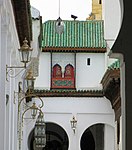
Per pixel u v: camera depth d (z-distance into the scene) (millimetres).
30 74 19938
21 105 21500
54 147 34125
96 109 28438
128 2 5410
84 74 30000
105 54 30125
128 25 5426
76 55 30078
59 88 29469
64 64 29938
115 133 27469
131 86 5340
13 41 16078
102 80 27000
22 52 14039
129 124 5270
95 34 31016
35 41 23203
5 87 12531
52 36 30406
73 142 28297
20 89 19984
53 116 28469
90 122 28453
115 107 26891
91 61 30141
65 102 28516
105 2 24344
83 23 32125
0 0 11172
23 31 17766
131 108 5293
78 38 30516
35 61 23828
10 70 14562
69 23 32062
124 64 5402
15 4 14602
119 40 5430
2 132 12250
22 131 23312
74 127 28219
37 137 20234
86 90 28375
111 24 24500
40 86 29484
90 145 33469
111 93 26703
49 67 29766
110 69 24109
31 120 27641
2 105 12312
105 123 28391
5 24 12789
